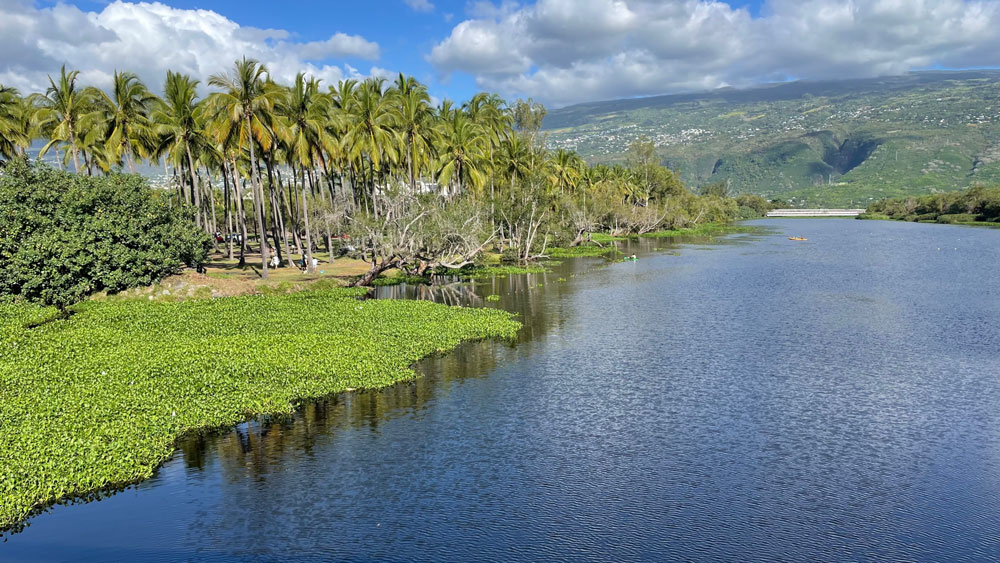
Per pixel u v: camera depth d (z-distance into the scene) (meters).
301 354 31.00
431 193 69.00
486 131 86.38
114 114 59.97
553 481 19.27
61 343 32.16
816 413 25.42
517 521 16.95
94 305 44.78
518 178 99.88
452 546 15.77
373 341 34.69
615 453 21.38
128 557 15.15
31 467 18.25
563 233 102.81
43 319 39.28
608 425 24.00
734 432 23.34
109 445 20.06
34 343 32.22
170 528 16.52
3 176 47.44
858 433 23.25
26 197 46.72
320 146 61.47
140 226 50.00
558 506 17.75
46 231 45.53
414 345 34.84
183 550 15.51
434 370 31.34
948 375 30.75
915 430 23.52
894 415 25.16
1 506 16.59
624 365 32.56
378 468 20.09
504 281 66.75
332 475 19.58
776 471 20.02
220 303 46.12
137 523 16.70
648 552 15.52
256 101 52.19
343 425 23.70
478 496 18.30
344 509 17.55
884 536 16.27
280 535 16.19
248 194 130.62
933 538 16.17
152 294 48.16
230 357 29.88
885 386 28.98
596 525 16.77
